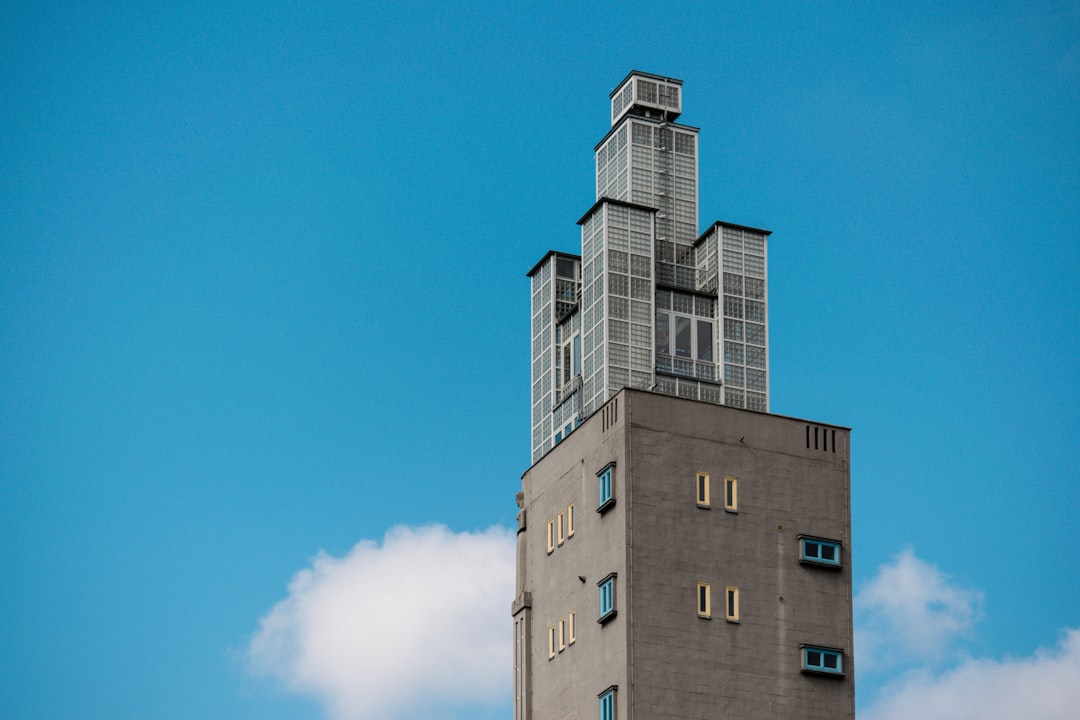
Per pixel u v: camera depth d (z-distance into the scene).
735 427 109.06
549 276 124.19
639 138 124.12
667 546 105.12
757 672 103.94
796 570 107.00
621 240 118.62
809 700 104.44
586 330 118.31
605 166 126.19
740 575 105.75
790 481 108.88
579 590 108.19
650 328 117.06
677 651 103.00
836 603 107.06
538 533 114.12
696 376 117.38
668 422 108.00
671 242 122.62
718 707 102.56
